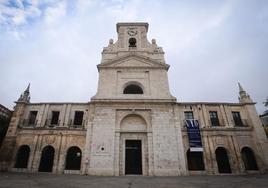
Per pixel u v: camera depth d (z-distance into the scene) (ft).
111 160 80.84
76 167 88.89
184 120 96.58
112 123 88.07
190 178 67.67
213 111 100.68
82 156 88.33
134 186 48.29
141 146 86.43
